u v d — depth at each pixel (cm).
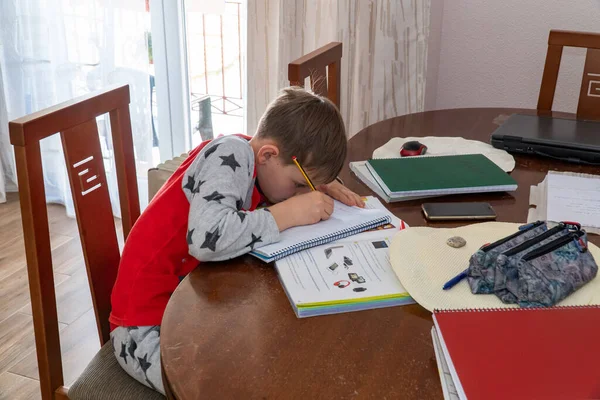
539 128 155
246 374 74
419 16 218
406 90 229
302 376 74
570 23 221
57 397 117
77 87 280
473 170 132
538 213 118
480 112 186
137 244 116
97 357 121
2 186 299
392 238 104
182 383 73
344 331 82
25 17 278
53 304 113
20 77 290
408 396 71
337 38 227
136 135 278
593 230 110
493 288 88
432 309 86
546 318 78
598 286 90
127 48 265
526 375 68
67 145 113
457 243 101
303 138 111
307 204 107
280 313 86
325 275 94
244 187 109
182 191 114
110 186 283
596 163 144
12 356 198
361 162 141
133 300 115
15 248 262
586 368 69
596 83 182
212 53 298
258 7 230
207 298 89
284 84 235
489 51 235
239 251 99
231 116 310
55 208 302
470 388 66
